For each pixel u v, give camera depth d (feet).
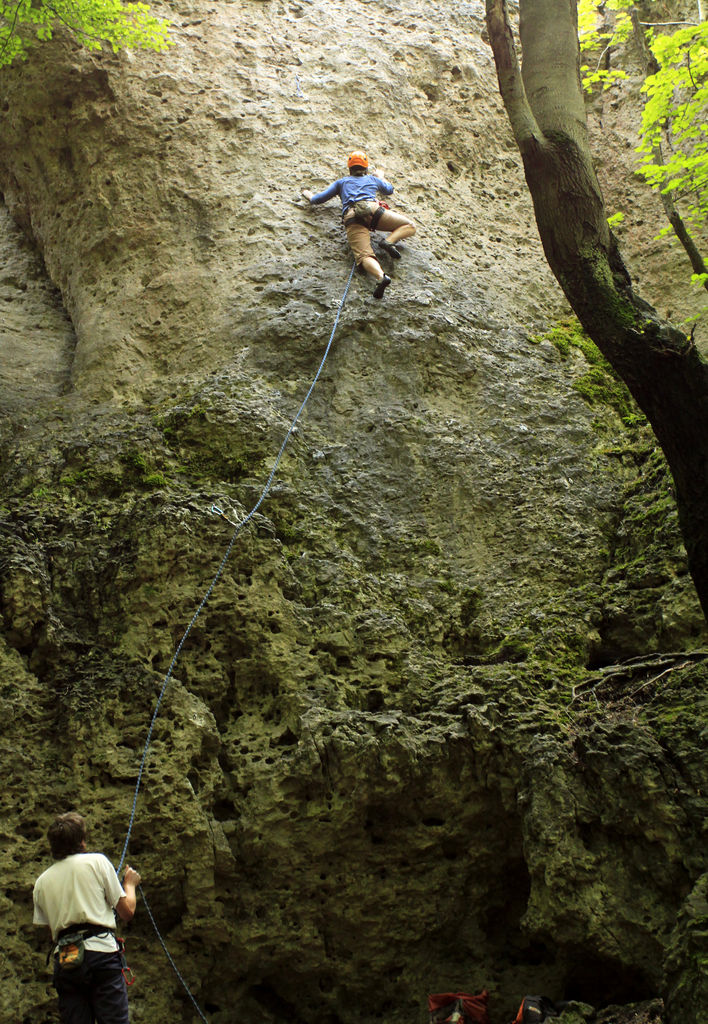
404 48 33.22
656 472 24.32
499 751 20.18
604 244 17.31
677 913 17.25
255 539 21.86
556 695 20.88
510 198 31.86
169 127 29.50
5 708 19.36
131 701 19.80
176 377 26.07
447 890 20.08
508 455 25.02
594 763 19.30
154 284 27.66
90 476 23.08
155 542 21.16
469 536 23.89
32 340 28.89
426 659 21.70
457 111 32.89
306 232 28.12
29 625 20.33
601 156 32.78
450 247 29.50
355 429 24.94
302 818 19.63
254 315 26.37
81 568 21.35
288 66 31.71
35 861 18.38
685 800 18.61
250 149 29.53
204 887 19.04
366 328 26.25
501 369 26.73
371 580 22.53
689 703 19.72
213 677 20.67
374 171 29.91
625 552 23.45
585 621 22.16
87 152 29.32
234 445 23.77
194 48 31.09
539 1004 18.57
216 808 19.89
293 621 21.31
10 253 31.60
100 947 14.47
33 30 29.17
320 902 19.63
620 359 16.89
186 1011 19.03
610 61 34.22
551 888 18.53
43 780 18.95
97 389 26.20
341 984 19.66
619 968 18.25
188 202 28.73
